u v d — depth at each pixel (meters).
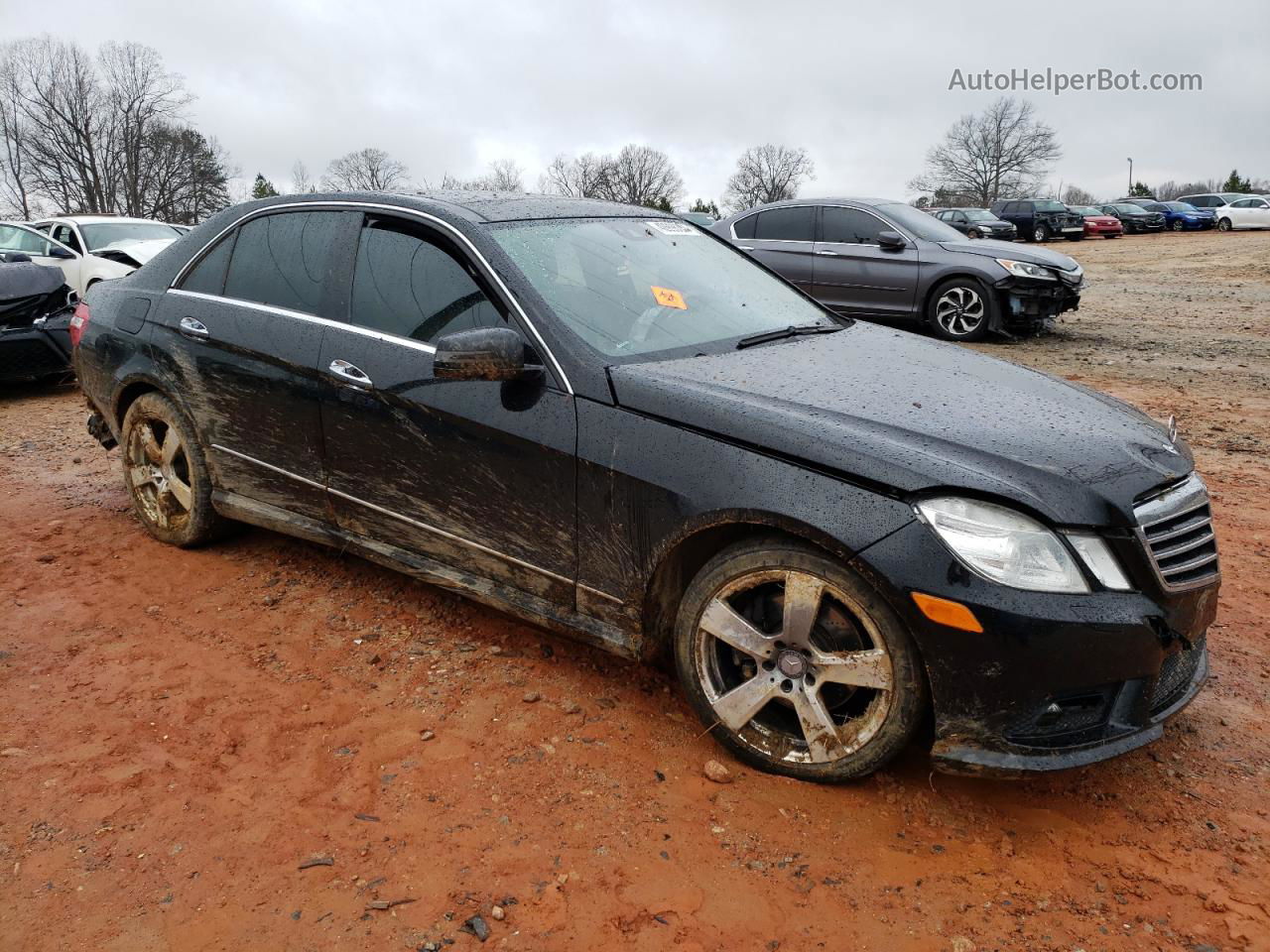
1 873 2.43
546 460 3.07
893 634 2.54
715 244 4.30
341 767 2.88
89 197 71.94
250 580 4.19
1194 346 11.20
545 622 3.22
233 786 2.78
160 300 4.30
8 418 7.61
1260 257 24.34
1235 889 2.43
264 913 2.31
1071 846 2.59
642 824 2.63
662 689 3.34
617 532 2.96
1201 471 6.09
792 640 2.72
